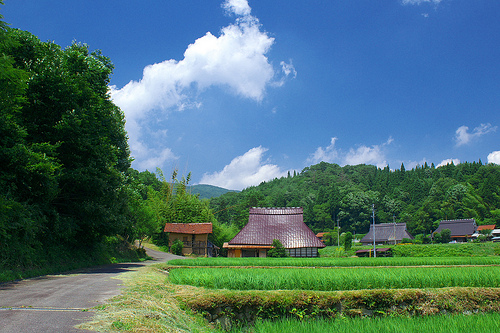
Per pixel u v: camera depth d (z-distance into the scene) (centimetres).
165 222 6188
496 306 1143
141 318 655
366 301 1066
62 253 1975
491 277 1338
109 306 711
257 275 1239
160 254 4881
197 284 1199
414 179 14362
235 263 2650
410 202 13250
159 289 1041
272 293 1022
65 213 2098
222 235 7150
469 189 11262
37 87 1767
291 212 5903
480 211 10375
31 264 1516
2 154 1433
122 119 3209
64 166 1988
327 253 6719
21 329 527
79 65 2106
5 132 1470
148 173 9488
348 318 1001
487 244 5409
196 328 794
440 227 9406
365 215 12594
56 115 1878
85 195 2112
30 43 1850
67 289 966
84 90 2022
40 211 1686
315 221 13588
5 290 945
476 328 831
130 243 3962
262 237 5456
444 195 11662
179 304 927
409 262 2777
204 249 5753
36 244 1652
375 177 17950
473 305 1132
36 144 1619
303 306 1014
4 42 1291
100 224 2125
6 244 1370
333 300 1042
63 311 657
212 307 949
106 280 1229
